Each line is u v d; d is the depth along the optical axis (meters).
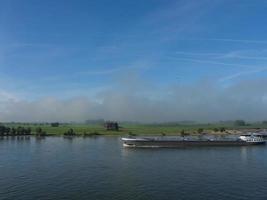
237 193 82.06
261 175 103.75
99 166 121.88
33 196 80.44
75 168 117.06
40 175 104.56
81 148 187.25
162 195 80.62
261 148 193.25
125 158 144.62
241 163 129.75
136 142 198.62
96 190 85.62
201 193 82.19
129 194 81.69
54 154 157.88
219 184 91.38
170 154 161.75
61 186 89.94
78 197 79.44
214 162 132.88
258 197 78.62
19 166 121.31
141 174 106.12
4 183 93.50
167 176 102.62
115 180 97.00
